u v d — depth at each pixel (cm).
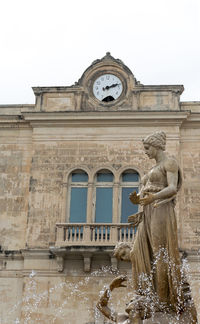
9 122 3244
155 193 931
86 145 3141
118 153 3112
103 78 3262
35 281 2920
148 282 915
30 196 3067
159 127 3128
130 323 888
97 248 2848
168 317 878
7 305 2934
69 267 2919
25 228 3073
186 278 927
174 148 3086
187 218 2978
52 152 3145
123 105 3203
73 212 3042
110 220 3012
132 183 3070
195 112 3136
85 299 2859
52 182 3089
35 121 3200
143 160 3086
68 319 2841
